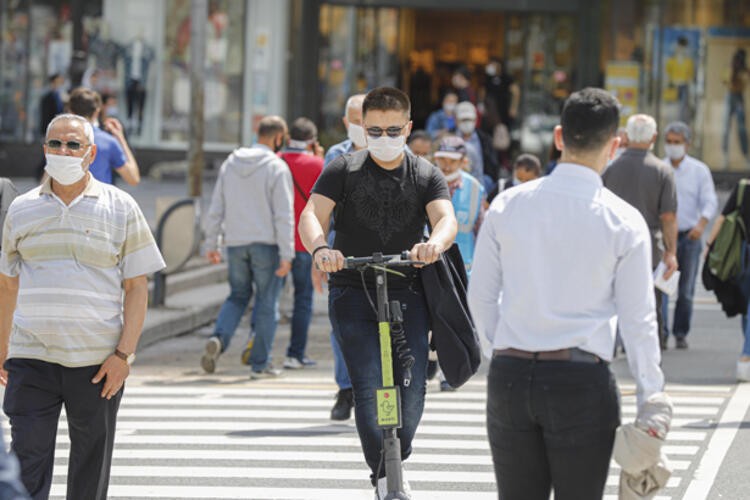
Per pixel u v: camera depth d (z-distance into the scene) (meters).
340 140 72.62
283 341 33.97
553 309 11.95
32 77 71.69
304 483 19.34
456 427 23.39
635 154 26.81
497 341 12.23
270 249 27.83
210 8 71.50
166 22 71.38
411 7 71.94
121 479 19.52
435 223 16.12
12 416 14.79
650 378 11.80
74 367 14.79
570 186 12.09
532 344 11.95
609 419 11.88
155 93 71.44
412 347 15.90
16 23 71.56
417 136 31.06
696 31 72.25
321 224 16.17
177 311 35.88
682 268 32.81
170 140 71.81
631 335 11.86
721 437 22.58
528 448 12.15
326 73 72.44
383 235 16.28
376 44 72.62
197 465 20.42
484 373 29.22
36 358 14.78
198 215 36.34
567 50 72.69
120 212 15.00
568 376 11.79
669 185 26.53
